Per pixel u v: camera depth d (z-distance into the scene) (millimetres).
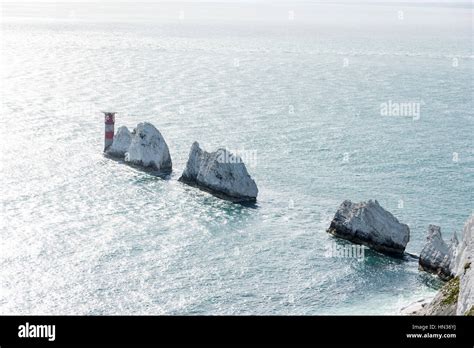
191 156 92562
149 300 60500
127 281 63969
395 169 105625
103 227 76562
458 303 47812
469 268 48938
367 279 66500
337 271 67875
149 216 80688
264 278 65938
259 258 70250
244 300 61312
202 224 78938
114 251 70250
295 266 68688
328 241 74938
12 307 58188
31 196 85125
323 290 63938
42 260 67312
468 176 102688
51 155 103375
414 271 68438
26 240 71750
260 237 75625
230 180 87000
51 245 70875
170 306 59594
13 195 85188
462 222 82688
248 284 64562
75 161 100750
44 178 92438
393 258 71250
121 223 78062
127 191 89062
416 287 65062
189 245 72750
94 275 64812
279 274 66875
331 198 90062
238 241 74312
